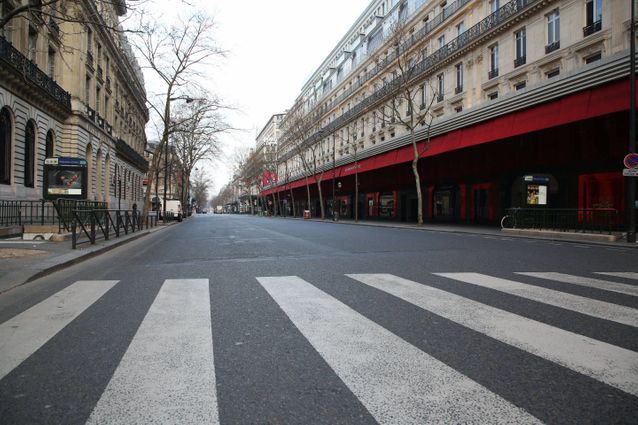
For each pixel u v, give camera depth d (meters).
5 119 19.83
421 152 26.70
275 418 2.26
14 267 7.25
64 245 11.32
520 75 24.59
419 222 26.42
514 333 3.65
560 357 3.08
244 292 5.44
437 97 32.38
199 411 2.33
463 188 31.61
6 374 2.85
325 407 2.38
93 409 2.36
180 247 12.34
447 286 5.75
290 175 80.25
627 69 14.48
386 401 2.43
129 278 6.74
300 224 32.16
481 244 12.82
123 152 42.09
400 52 36.47
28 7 7.32
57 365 3.01
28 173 22.38
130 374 2.83
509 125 19.84
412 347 3.32
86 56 29.09
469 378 2.73
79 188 15.90
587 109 15.99
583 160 19.00
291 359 3.09
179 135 49.00
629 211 13.22
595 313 4.29
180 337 3.61
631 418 2.23
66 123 27.08
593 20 20.47
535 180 18.72
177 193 73.50
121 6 8.25
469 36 28.38
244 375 2.82
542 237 15.94
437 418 2.24
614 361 3.00
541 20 23.28
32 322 4.13
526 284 5.89
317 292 5.39
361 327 3.86
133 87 47.50
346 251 10.61
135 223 20.42
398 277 6.52
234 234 18.47
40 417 2.28
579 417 2.24
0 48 17.81
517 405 2.37
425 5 34.12
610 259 8.96
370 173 37.94
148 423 2.21
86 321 4.15
